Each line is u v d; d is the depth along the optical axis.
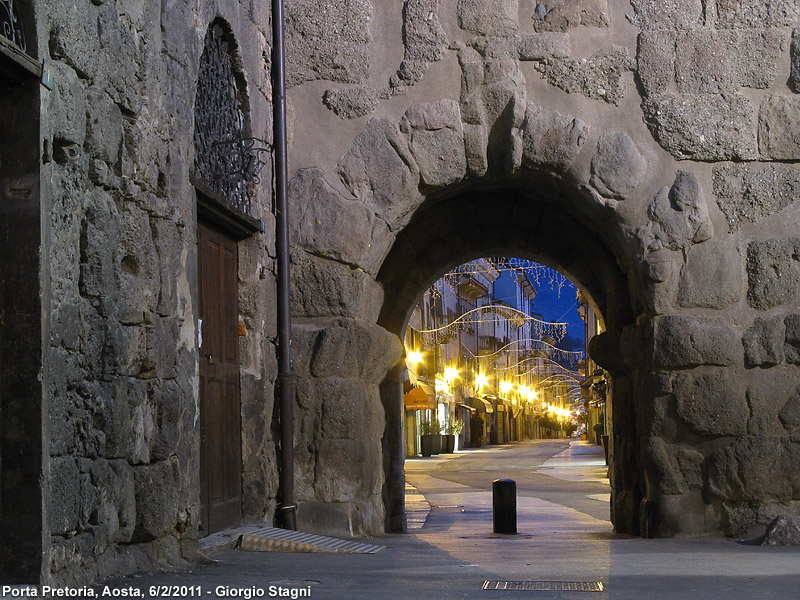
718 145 9.35
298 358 9.39
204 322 7.73
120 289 5.78
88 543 5.30
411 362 44.72
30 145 4.90
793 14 9.45
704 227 9.30
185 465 6.62
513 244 11.93
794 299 9.19
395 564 6.72
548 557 7.34
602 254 11.23
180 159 6.75
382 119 9.59
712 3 9.50
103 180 5.59
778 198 9.32
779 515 8.67
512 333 86.50
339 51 9.66
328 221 9.49
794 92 9.41
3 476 4.82
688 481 9.10
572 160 9.43
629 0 9.55
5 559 4.80
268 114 9.44
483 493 20.03
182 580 5.60
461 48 9.58
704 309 9.27
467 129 9.50
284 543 7.61
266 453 8.88
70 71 5.25
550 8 9.55
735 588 5.44
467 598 5.03
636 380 9.70
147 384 6.15
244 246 8.80
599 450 48.34
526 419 96.31
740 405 9.07
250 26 8.95
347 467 9.32
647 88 9.44
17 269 4.88
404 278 12.02
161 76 6.50
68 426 5.14
